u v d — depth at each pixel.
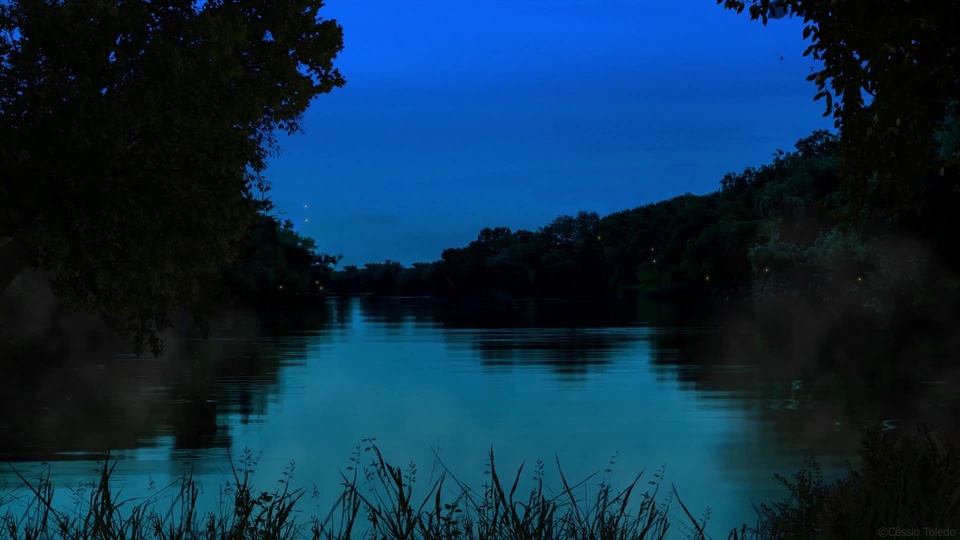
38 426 15.17
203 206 13.75
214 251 14.46
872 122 7.74
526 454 12.54
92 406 17.88
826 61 7.74
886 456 4.56
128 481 10.54
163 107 13.09
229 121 13.90
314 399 19.06
